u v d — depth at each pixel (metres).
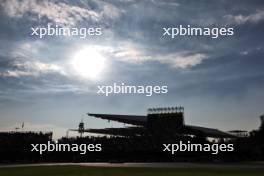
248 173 33.19
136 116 99.69
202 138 93.81
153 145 93.81
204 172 35.62
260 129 98.62
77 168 46.53
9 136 90.62
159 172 36.16
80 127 100.94
